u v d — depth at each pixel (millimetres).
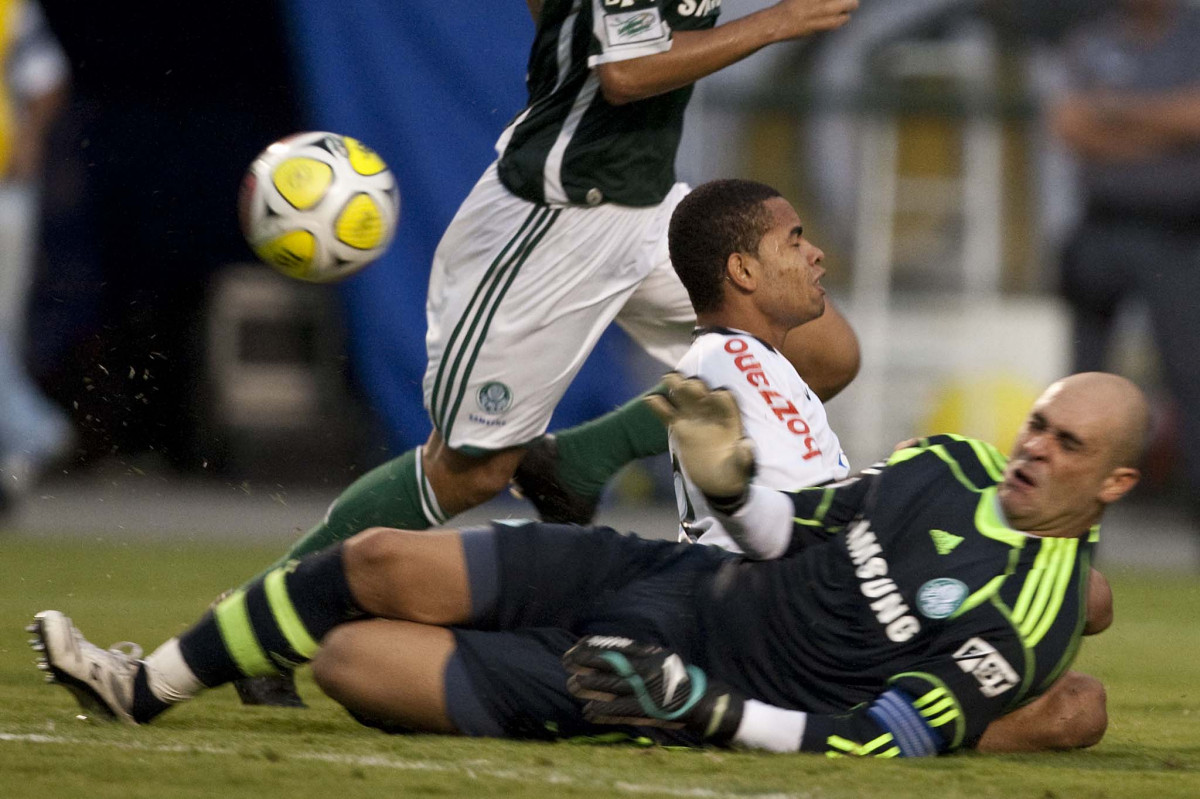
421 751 10289
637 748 10602
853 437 41250
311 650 11102
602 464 15859
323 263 14969
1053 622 10336
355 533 15289
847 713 10570
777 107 40750
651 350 16719
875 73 40938
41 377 47375
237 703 13102
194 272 49438
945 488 10680
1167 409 43125
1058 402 10438
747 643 10695
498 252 15297
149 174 48562
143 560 28016
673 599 10883
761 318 12922
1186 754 11680
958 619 10336
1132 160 36344
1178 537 42000
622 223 15445
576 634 10961
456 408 15328
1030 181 41125
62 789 8961
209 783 9180
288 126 49000
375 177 15125
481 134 34250
